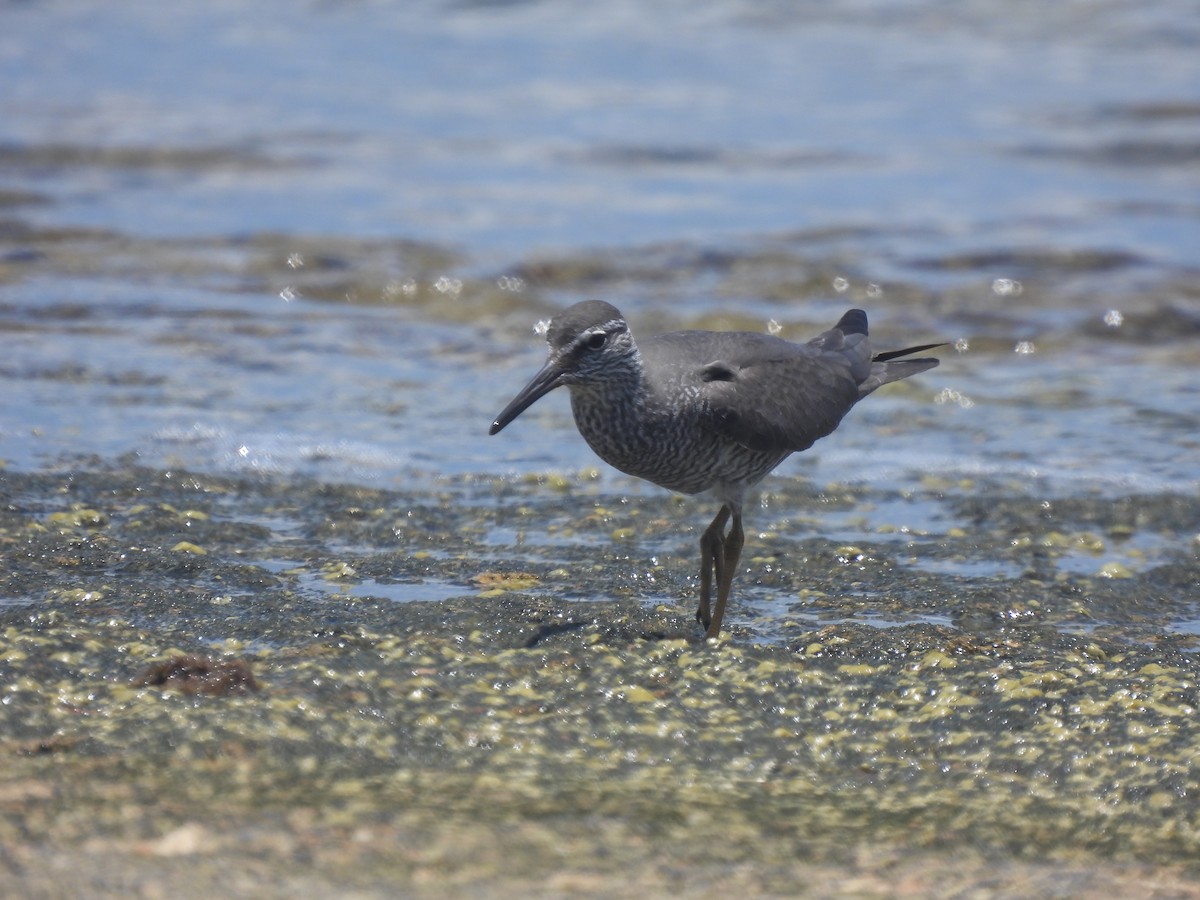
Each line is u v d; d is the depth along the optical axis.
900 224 25.58
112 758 7.78
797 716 8.89
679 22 41.56
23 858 6.50
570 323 10.00
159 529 12.23
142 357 17.86
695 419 10.45
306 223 24.66
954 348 19.86
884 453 15.48
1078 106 33.69
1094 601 11.25
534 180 28.09
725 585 10.53
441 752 8.14
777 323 20.22
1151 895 6.74
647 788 7.81
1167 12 41.28
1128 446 15.67
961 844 7.28
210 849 6.68
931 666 9.58
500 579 11.41
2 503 12.69
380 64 37.06
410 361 18.59
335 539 12.43
